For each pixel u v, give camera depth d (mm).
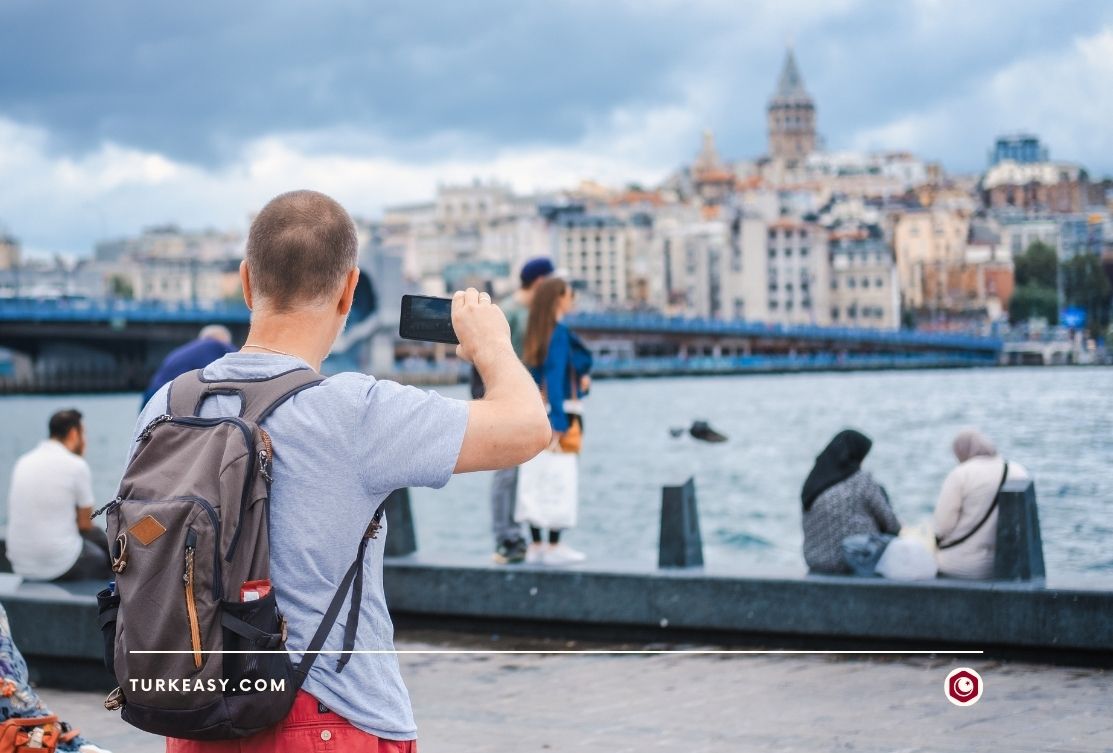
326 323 2084
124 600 1850
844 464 6402
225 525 1845
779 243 178875
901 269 168125
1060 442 36562
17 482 7086
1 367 150500
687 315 181750
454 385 126062
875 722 4785
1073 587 5625
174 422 1947
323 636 1912
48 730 2447
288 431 1936
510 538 7078
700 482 39188
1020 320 113562
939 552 6324
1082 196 136250
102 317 109938
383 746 1972
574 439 6875
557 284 6902
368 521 1957
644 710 5121
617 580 6457
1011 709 4898
